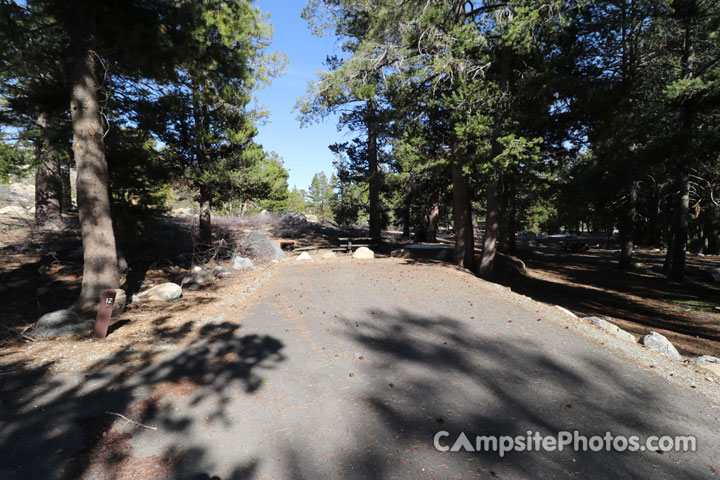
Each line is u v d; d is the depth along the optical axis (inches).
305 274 475.5
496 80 502.0
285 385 171.5
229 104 542.3
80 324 242.4
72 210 794.8
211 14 317.7
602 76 403.5
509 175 467.5
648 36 653.9
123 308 284.4
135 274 433.1
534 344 232.4
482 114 454.9
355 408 151.7
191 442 126.9
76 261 461.1
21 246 494.3
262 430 135.0
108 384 169.2
